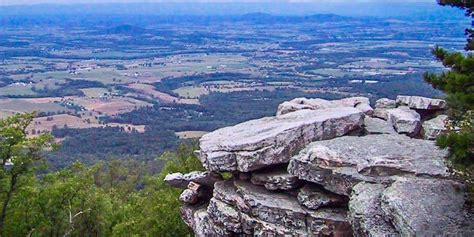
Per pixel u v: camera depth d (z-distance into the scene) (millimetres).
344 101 31297
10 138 32375
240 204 23328
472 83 16828
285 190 23156
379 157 21031
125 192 66125
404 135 24625
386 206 18391
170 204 36281
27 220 35594
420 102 29703
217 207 24297
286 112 30250
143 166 85750
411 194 18359
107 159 95562
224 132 26438
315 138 24016
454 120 18562
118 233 37500
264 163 23391
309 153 22156
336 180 21141
